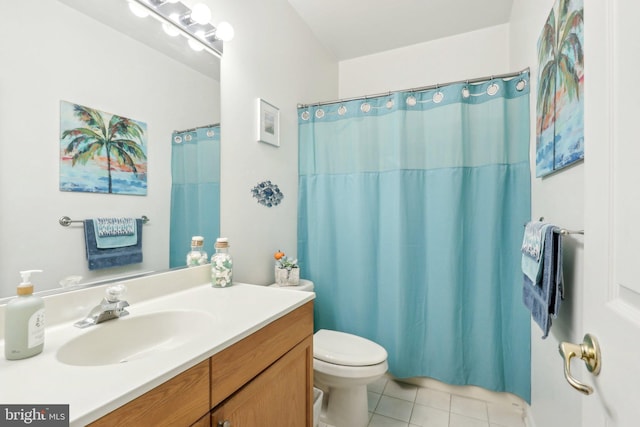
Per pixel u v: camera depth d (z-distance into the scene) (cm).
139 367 64
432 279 181
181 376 66
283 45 194
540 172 134
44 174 86
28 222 83
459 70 235
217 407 76
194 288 130
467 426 157
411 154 184
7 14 78
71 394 54
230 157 153
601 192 52
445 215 176
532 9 151
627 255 44
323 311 203
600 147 52
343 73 274
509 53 216
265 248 177
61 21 89
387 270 190
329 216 203
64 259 91
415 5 201
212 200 144
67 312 89
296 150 208
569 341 105
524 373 161
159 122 120
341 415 156
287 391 105
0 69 77
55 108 88
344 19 217
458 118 172
